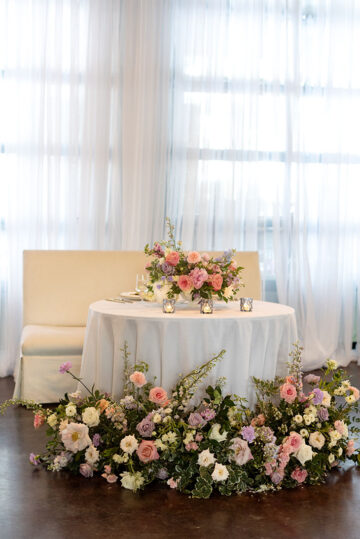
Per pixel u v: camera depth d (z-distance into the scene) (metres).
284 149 6.17
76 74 5.77
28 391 4.62
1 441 3.90
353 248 6.34
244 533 2.83
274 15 6.08
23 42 5.68
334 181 6.23
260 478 3.30
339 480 3.46
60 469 3.46
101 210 5.86
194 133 5.98
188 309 3.75
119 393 3.51
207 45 5.99
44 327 4.99
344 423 3.71
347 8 6.18
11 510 2.98
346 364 6.31
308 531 2.87
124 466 3.43
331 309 6.25
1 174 5.72
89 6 5.77
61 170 5.83
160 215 5.98
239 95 6.03
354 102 6.27
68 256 5.24
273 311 3.71
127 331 3.46
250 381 3.54
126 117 5.88
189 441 3.27
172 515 2.97
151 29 5.87
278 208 6.12
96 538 2.74
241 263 5.32
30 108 5.71
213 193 6.07
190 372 3.41
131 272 5.28
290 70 6.11
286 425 3.53
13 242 5.71
